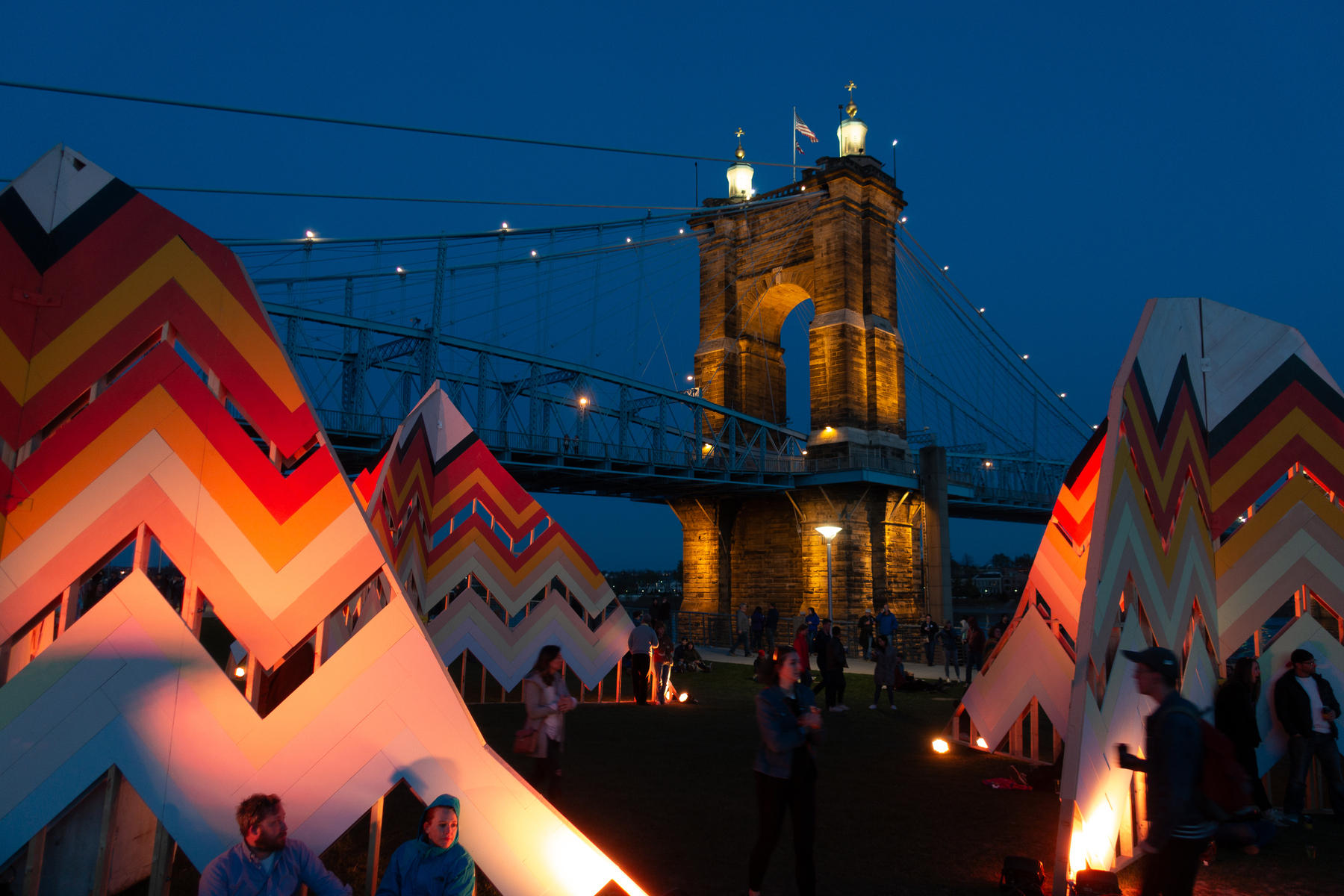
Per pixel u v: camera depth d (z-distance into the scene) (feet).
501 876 18.04
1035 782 30.71
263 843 15.08
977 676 38.42
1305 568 29.81
